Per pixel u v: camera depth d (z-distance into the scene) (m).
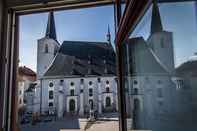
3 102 2.23
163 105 0.76
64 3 2.37
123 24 1.52
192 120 0.56
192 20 0.55
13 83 2.34
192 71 0.56
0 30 2.29
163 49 0.75
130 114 1.54
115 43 2.18
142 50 1.10
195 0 0.54
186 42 0.58
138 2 1.04
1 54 2.28
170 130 0.70
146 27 1.00
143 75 1.09
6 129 2.21
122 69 1.87
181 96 0.61
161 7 0.76
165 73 0.74
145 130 1.05
